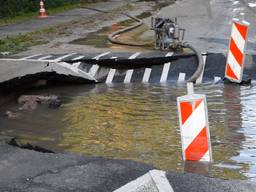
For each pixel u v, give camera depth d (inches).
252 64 454.0
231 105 356.5
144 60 455.5
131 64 457.1
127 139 292.5
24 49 581.0
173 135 296.4
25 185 196.4
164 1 1401.3
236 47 416.2
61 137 300.7
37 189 193.0
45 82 429.4
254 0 1269.7
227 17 909.2
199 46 572.7
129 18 961.5
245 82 421.4
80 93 405.4
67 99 387.9
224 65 447.8
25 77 410.9
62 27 829.2
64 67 420.8
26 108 367.2
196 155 247.0
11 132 311.9
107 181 198.5
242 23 410.3
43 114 350.3
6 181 199.9
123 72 454.0
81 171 208.1
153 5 1272.1
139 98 383.2
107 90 413.7
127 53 497.7
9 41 645.3
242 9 1050.1
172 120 325.1
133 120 328.2
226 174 239.1
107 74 450.9
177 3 1299.2
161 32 528.7
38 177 202.8
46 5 1216.2
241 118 325.4
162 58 458.6
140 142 286.8
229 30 725.3
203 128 243.1
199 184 195.6
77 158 222.8
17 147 237.1
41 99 382.6
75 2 1384.1
